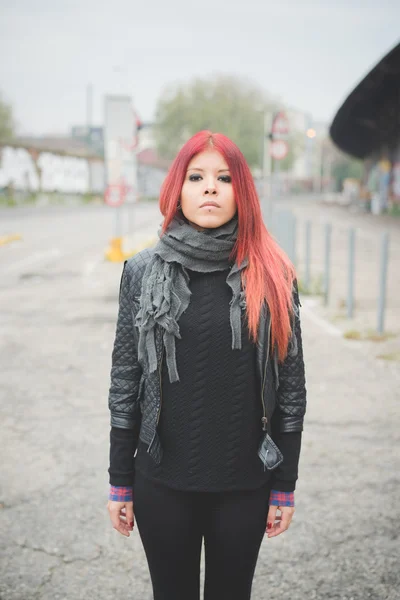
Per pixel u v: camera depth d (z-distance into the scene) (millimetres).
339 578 2729
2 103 56281
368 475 3688
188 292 1649
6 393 5164
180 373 1661
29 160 44531
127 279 1750
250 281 1661
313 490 3504
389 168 41375
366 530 3098
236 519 1740
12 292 10039
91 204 51594
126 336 1748
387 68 29344
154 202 66688
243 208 1683
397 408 4797
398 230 24469
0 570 2795
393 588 2656
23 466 3828
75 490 3531
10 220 28734
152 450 1677
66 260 14172
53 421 4555
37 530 3121
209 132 1742
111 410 1776
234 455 1699
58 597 2621
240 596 1843
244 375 1675
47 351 6492
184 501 1731
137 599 2617
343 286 10844
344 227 25922
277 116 11797
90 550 2961
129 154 13805
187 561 1807
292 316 1730
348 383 5414
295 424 1774
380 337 7020
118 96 13531
